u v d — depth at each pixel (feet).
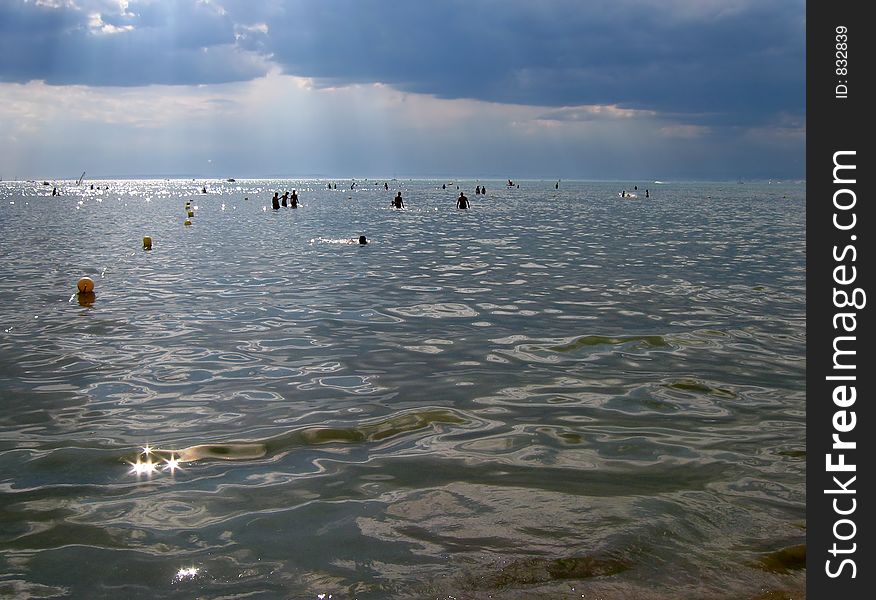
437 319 37.73
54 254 71.77
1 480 17.51
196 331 34.81
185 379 26.48
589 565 13.37
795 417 22.15
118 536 14.70
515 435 20.70
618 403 23.65
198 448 19.69
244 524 15.21
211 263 63.67
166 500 16.43
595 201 240.53
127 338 33.22
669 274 55.98
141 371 27.50
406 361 29.12
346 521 15.30
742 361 28.99
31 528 15.06
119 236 96.27
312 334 34.14
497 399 24.11
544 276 54.65
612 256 69.36
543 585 12.67
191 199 283.18
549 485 17.21
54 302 43.14
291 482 17.44
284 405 23.48
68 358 29.43
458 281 51.85
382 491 16.89
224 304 42.45
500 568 13.26
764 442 20.06
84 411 22.79
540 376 26.89
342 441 20.26
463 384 25.85
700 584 12.73
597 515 15.56
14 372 27.25
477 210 171.01
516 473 17.95
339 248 77.61
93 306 41.75
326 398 24.21
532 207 189.47
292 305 42.06
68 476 17.78
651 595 12.35
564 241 86.48
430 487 17.11
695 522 15.21
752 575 13.05
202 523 15.26
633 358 29.53
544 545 14.16
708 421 21.85
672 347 31.40
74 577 13.10
